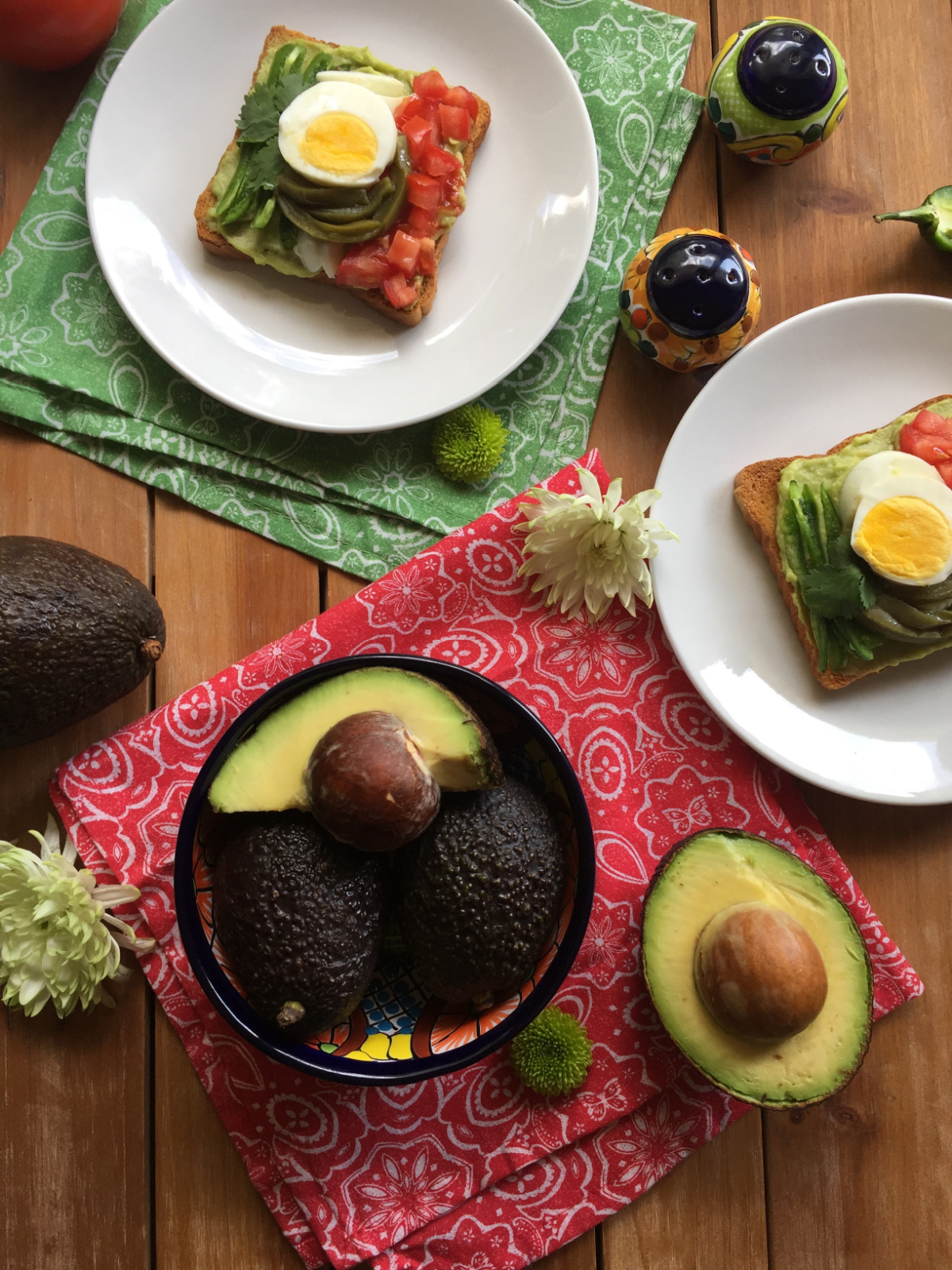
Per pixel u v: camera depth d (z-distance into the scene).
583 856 0.53
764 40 0.59
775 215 0.65
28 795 0.60
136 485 0.62
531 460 0.63
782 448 0.62
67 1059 0.59
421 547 0.62
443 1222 0.58
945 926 0.62
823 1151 0.61
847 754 0.61
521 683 0.61
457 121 0.60
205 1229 0.59
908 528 0.58
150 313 0.60
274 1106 0.58
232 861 0.51
